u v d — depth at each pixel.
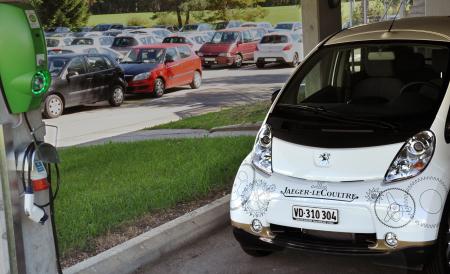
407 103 4.69
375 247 4.17
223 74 26.11
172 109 16.67
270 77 23.92
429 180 4.16
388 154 4.30
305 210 4.33
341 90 5.50
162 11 35.62
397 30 5.45
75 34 31.14
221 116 13.33
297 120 4.82
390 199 4.14
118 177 7.66
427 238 4.06
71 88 16.64
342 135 4.50
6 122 3.62
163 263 5.18
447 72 4.85
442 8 14.23
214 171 7.46
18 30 3.46
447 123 4.49
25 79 3.50
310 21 10.48
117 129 13.62
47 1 33.34
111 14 35.62
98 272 4.77
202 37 30.59
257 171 4.67
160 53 20.14
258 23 33.28
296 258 5.15
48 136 12.98
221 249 5.43
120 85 18.12
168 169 7.84
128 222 5.80
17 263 3.78
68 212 6.12
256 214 4.54
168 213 6.08
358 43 5.38
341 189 4.27
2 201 3.70
